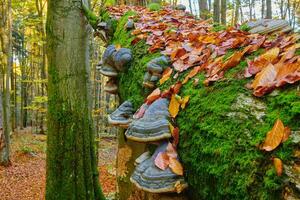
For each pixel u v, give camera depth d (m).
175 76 2.65
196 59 2.67
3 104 12.99
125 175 3.80
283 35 2.60
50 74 4.29
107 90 3.95
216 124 1.81
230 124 1.73
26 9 19.59
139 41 3.81
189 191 1.97
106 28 5.07
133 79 3.34
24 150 15.38
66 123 4.24
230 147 1.63
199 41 3.21
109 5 6.48
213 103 1.96
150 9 6.25
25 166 13.34
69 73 4.24
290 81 1.68
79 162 4.25
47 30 4.29
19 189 10.70
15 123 24.80
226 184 1.58
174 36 3.63
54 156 4.24
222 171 1.62
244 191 1.47
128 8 6.25
